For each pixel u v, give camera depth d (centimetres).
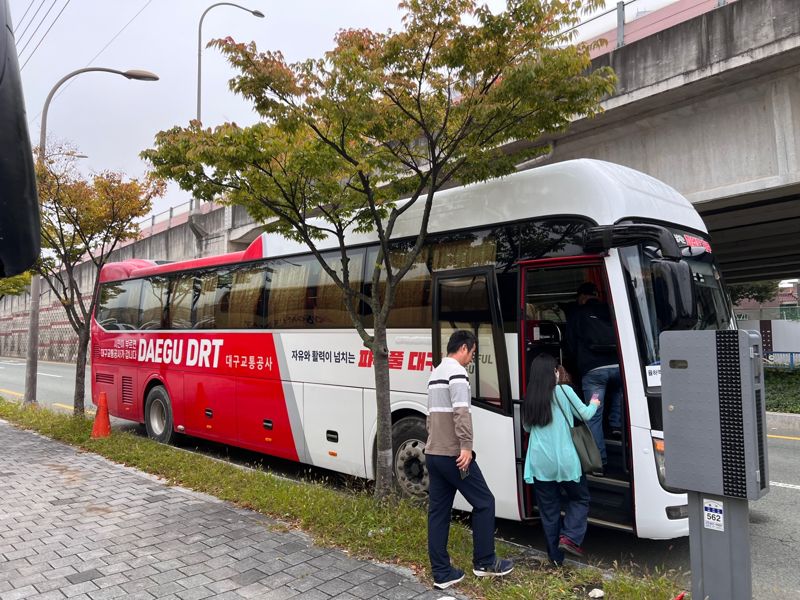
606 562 499
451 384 418
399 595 400
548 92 516
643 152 1154
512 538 574
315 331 735
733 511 310
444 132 563
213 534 520
